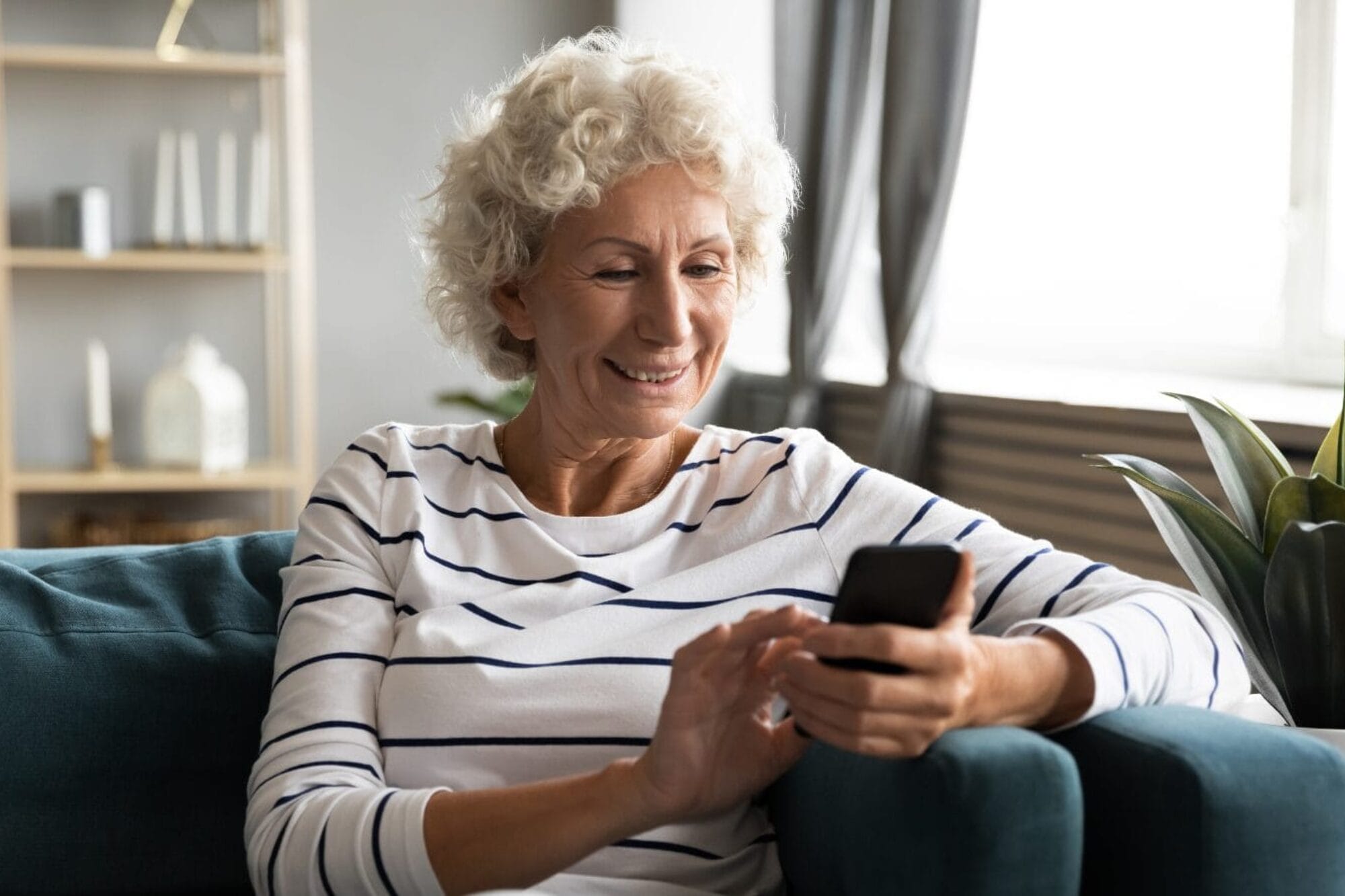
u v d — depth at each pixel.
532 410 1.46
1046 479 3.07
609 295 1.34
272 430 4.52
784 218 1.48
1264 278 3.10
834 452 1.43
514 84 1.40
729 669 1.08
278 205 4.46
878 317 4.16
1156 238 3.39
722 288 1.37
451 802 1.13
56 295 4.37
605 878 1.24
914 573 1.01
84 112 4.34
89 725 1.45
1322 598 1.20
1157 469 1.36
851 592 1.03
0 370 3.99
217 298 4.47
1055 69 3.70
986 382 3.43
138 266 4.09
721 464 1.43
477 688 1.28
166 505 4.46
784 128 3.87
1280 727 1.11
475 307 1.47
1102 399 2.89
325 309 4.60
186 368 4.18
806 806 1.26
